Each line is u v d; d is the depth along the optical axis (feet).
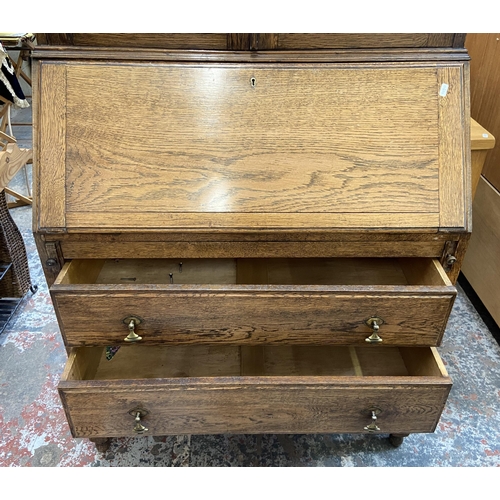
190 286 3.70
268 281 4.95
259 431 4.19
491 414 5.12
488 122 5.86
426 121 3.93
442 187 3.94
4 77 7.23
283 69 3.88
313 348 5.00
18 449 4.69
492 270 5.96
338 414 4.04
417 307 3.84
